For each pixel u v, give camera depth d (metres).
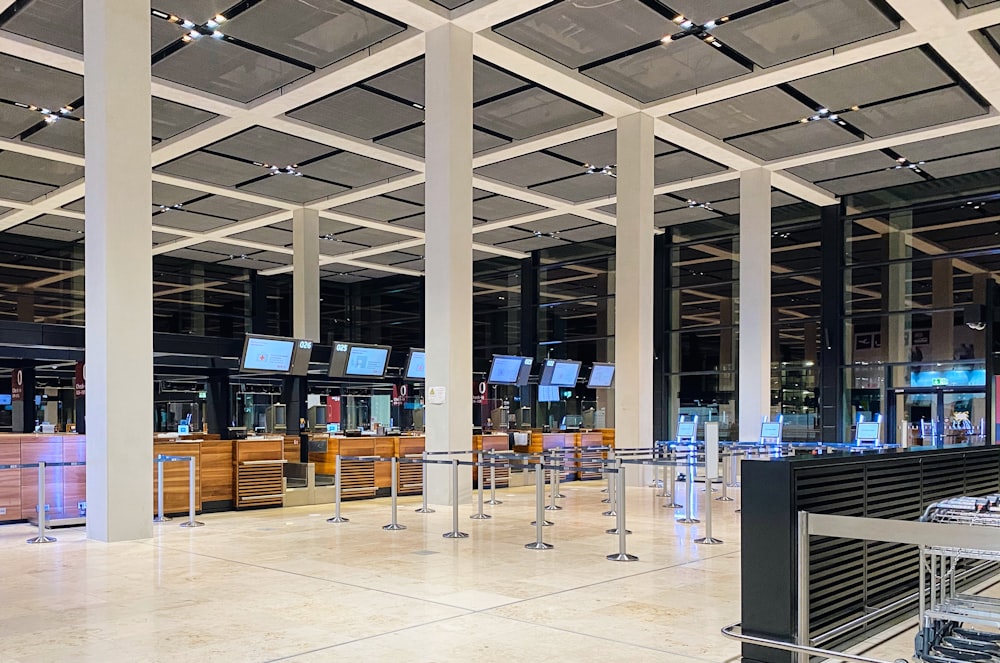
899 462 6.08
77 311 23.91
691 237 22.23
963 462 7.14
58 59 11.59
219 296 27.16
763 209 17.45
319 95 13.16
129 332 8.84
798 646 3.76
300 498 12.52
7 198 18.84
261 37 11.38
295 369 14.15
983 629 5.32
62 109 13.50
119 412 8.76
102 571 7.10
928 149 15.96
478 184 18.27
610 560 7.69
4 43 11.09
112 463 8.70
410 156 16.31
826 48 11.83
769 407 17.67
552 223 22.03
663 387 22.27
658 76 12.98
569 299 24.94
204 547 8.39
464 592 6.30
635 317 14.65
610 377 20.83
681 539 9.00
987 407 14.68
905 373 18.22
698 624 5.36
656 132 15.10
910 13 10.64
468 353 12.00
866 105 13.84
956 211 17.88
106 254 8.68
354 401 20.36
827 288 19.39
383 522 10.43
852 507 5.37
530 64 12.34
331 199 19.31
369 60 12.02
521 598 6.10
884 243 18.84
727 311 21.44
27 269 23.05
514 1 10.72
